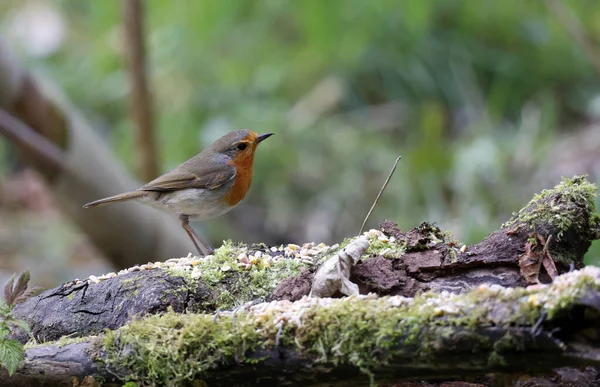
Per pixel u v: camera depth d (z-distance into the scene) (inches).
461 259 222.5
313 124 576.4
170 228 457.4
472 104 581.6
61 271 512.4
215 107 588.1
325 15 531.5
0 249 537.0
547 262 217.2
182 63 609.6
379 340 177.5
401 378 181.8
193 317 200.1
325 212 524.4
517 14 596.4
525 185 498.9
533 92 589.0
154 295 225.6
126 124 585.0
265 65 614.2
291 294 224.8
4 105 402.3
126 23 457.7
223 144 341.4
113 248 446.6
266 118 570.3
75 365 201.6
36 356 204.2
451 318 173.0
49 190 423.2
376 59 597.3
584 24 583.5
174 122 571.2
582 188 225.3
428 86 590.6
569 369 205.3
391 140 573.9
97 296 232.8
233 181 339.9
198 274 233.0
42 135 413.1
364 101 598.9
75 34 660.1
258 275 233.3
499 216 476.7
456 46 598.9
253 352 188.1
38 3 685.9
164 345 194.5
